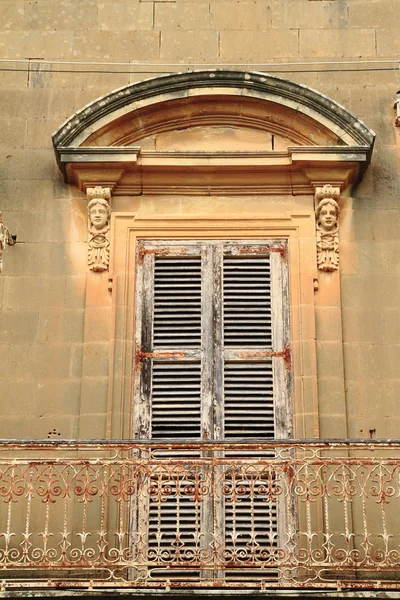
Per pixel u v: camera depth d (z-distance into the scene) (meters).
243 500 12.63
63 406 12.99
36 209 13.93
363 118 14.48
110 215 13.77
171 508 12.62
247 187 13.91
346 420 12.88
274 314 13.45
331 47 14.80
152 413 13.08
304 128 14.12
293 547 12.07
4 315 13.40
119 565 11.52
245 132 14.28
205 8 14.99
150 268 13.63
